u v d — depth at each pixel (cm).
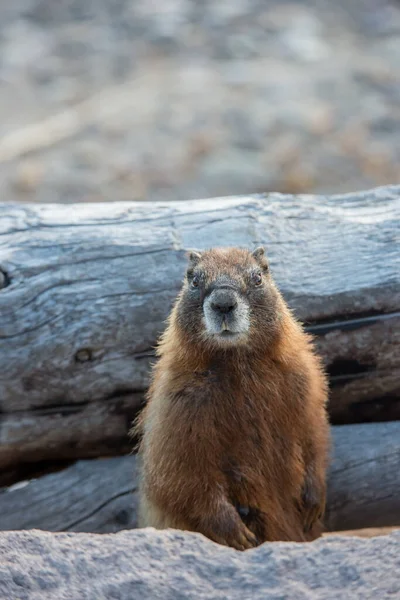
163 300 995
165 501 885
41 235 1015
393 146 2612
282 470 917
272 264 1015
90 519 1038
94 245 1008
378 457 1031
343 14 3512
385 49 3206
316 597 604
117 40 3331
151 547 660
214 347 881
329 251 1020
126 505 1041
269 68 3052
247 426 891
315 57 3125
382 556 634
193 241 1024
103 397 1016
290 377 913
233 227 1038
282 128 2677
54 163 2584
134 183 2472
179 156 2577
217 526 865
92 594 616
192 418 879
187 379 894
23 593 616
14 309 975
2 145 2700
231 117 2733
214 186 2453
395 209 1057
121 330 991
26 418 1010
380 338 1005
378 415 1061
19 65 3200
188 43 3272
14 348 977
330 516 1038
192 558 648
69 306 984
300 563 636
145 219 1039
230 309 860
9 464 1058
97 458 1071
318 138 2631
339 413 1055
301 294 995
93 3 3588
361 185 2470
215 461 881
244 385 891
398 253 1011
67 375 995
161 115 2778
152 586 622
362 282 997
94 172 2539
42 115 2897
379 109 2780
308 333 1002
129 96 2931
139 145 2631
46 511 1036
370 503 1038
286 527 923
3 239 1013
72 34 3397
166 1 3566
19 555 646
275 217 1050
